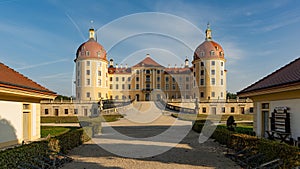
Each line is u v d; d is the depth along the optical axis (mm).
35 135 12820
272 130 9867
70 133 10711
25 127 12008
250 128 16469
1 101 9805
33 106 12609
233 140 9797
